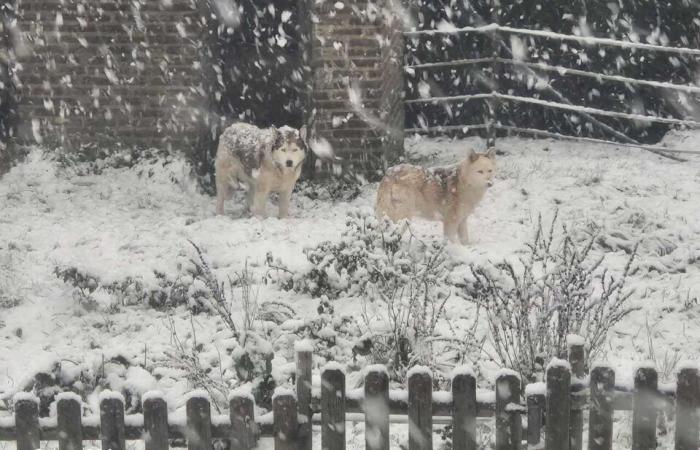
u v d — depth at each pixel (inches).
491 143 676.7
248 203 551.2
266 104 721.0
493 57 663.8
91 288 399.9
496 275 395.2
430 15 748.0
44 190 572.7
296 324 316.8
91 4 614.9
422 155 674.8
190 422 223.0
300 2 607.5
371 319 366.3
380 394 224.4
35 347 366.0
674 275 429.1
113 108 624.7
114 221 521.3
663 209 518.9
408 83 746.2
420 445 226.2
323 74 593.0
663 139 716.7
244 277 394.0
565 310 285.6
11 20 618.2
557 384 225.3
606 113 644.7
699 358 341.7
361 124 598.9
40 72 621.9
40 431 227.3
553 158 644.7
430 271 369.7
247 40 712.4
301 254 441.7
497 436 227.3
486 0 746.8
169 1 613.3
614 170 602.5
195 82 620.4
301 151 515.8
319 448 272.1
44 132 627.2
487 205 533.3
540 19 737.0
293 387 262.8
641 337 362.6
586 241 468.8
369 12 587.2
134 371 324.5
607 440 228.5
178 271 408.2
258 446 231.0
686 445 223.5
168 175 596.1
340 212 536.7
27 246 477.4
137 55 619.2
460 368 225.0
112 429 225.0
